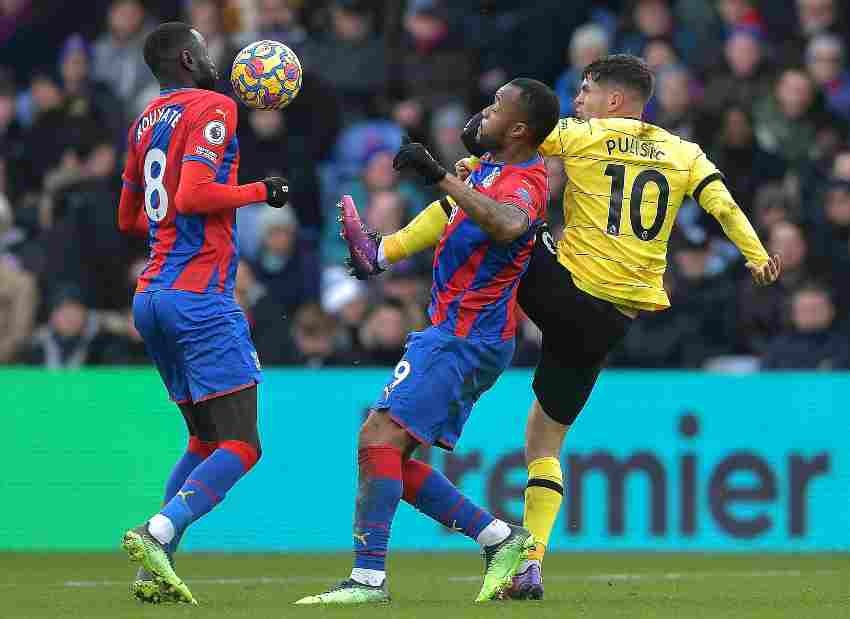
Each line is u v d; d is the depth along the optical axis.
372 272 23.55
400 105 50.12
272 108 24.19
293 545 39.00
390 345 42.06
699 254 44.56
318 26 54.00
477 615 19.75
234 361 22.59
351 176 49.81
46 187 50.00
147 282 22.78
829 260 45.31
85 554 36.84
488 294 21.91
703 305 44.09
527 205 21.56
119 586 27.02
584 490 39.25
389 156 48.12
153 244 22.92
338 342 42.97
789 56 52.97
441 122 49.62
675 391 39.84
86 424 38.72
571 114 49.34
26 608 21.53
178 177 22.58
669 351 43.75
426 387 21.72
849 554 38.34
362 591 21.56
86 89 53.28
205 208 22.16
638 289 24.08
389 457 21.69
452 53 52.16
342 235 23.31
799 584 27.77
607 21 54.66
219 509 38.75
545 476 24.25
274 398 39.16
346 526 39.28
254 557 36.53
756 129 49.66
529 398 39.16
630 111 24.59
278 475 39.03
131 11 54.25
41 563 33.75
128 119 52.75
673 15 52.75
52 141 50.59
